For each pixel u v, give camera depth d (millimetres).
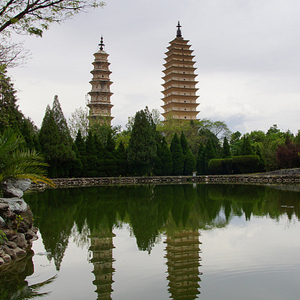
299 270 7500
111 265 8188
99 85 66625
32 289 6809
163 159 45500
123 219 13961
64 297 6480
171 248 9500
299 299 6133
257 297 6203
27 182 11195
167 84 74188
